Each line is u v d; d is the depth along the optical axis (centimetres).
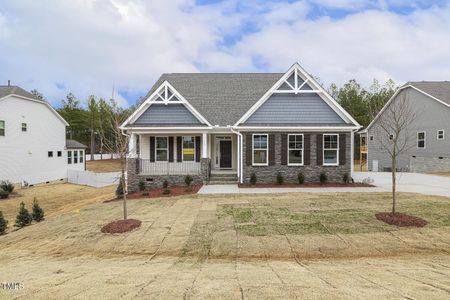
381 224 999
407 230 945
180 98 1938
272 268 688
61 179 3269
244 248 851
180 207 1309
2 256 893
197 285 535
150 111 1961
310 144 1880
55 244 965
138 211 1281
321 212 1145
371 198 1378
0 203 2133
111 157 5712
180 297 466
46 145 3066
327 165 1883
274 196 1470
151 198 1574
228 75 2497
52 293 502
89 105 5566
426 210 1138
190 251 847
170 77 2477
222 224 1048
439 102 2828
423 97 2980
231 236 935
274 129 1877
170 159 2084
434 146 2881
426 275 605
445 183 1917
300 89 1911
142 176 1881
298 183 1859
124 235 987
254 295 468
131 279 589
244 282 553
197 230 1000
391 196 1420
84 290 515
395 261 740
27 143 2827
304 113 1911
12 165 2667
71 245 942
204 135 1922
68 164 3419
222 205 1309
